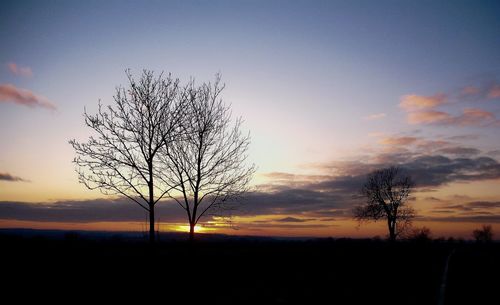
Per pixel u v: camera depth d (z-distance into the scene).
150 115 22.75
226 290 17.73
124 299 15.10
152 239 21.94
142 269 25.53
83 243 53.50
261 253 49.50
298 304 14.31
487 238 130.00
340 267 31.80
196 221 23.45
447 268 28.88
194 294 16.48
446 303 14.68
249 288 18.44
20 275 22.02
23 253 36.81
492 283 21.16
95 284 18.98
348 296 16.22
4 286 17.97
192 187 23.39
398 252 62.72
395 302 14.80
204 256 40.22
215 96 24.36
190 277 22.33
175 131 23.30
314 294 16.72
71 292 16.61
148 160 22.39
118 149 22.28
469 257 50.62
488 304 14.59
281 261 37.28
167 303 14.41
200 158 23.39
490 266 34.91
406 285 20.02
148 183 22.19
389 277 24.16
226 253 47.31
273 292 17.23
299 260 39.62
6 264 27.77
